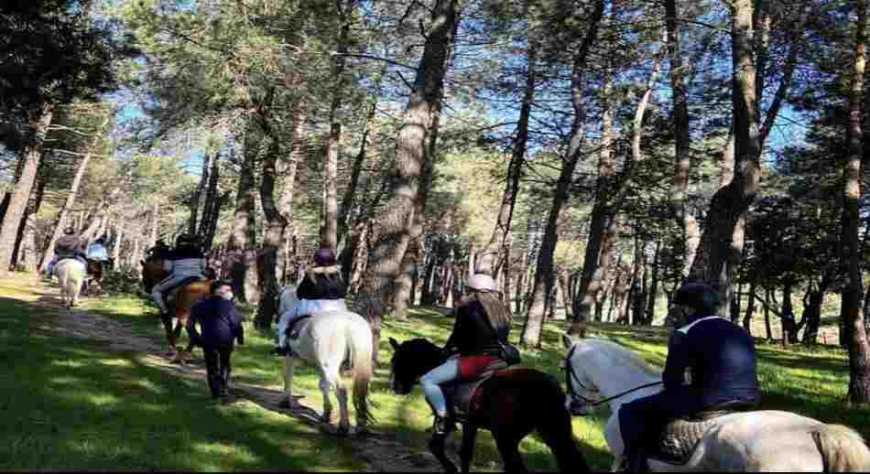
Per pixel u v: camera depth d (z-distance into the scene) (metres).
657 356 20.64
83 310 20.89
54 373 11.73
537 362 16.61
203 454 8.09
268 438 8.95
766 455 5.67
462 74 22.75
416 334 20.47
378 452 8.67
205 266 14.88
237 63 17.92
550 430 6.81
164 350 15.31
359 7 20.34
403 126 14.33
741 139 12.55
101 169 46.19
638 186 27.19
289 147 22.25
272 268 19.62
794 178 31.03
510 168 25.12
